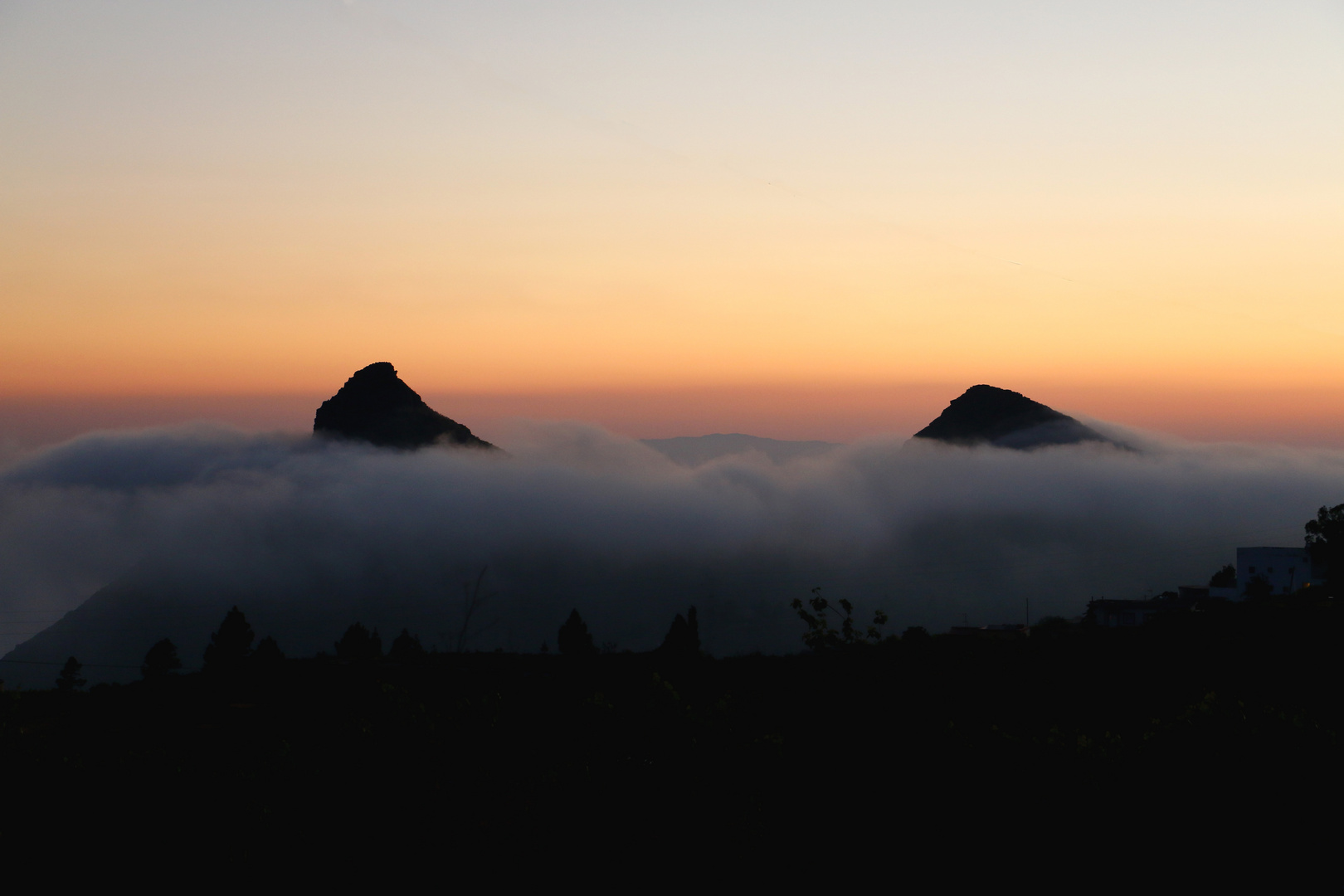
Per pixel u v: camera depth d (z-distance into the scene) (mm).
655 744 13883
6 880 13094
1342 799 13688
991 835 14094
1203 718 15250
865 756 15125
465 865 12992
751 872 13367
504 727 14398
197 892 13008
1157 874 13609
